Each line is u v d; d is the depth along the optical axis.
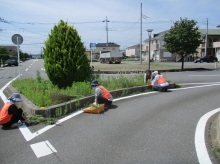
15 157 4.48
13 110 6.18
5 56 61.47
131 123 6.50
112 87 11.27
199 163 4.12
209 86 14.16
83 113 7.60
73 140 5.28
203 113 7.59
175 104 8.98
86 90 9.52
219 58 56.12
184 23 26.94
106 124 6.43
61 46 11.09
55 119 6.95
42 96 8.00
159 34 72.69
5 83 17.58
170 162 4.16
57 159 4.36
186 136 5.44
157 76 12.55
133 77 13.87
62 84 11.27
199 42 27.17
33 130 6.00
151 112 7.73
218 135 5.29
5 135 5.67
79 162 4.23
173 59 63.81
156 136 5.46
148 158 4.33
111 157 4.41
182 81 17.02
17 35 13.61
